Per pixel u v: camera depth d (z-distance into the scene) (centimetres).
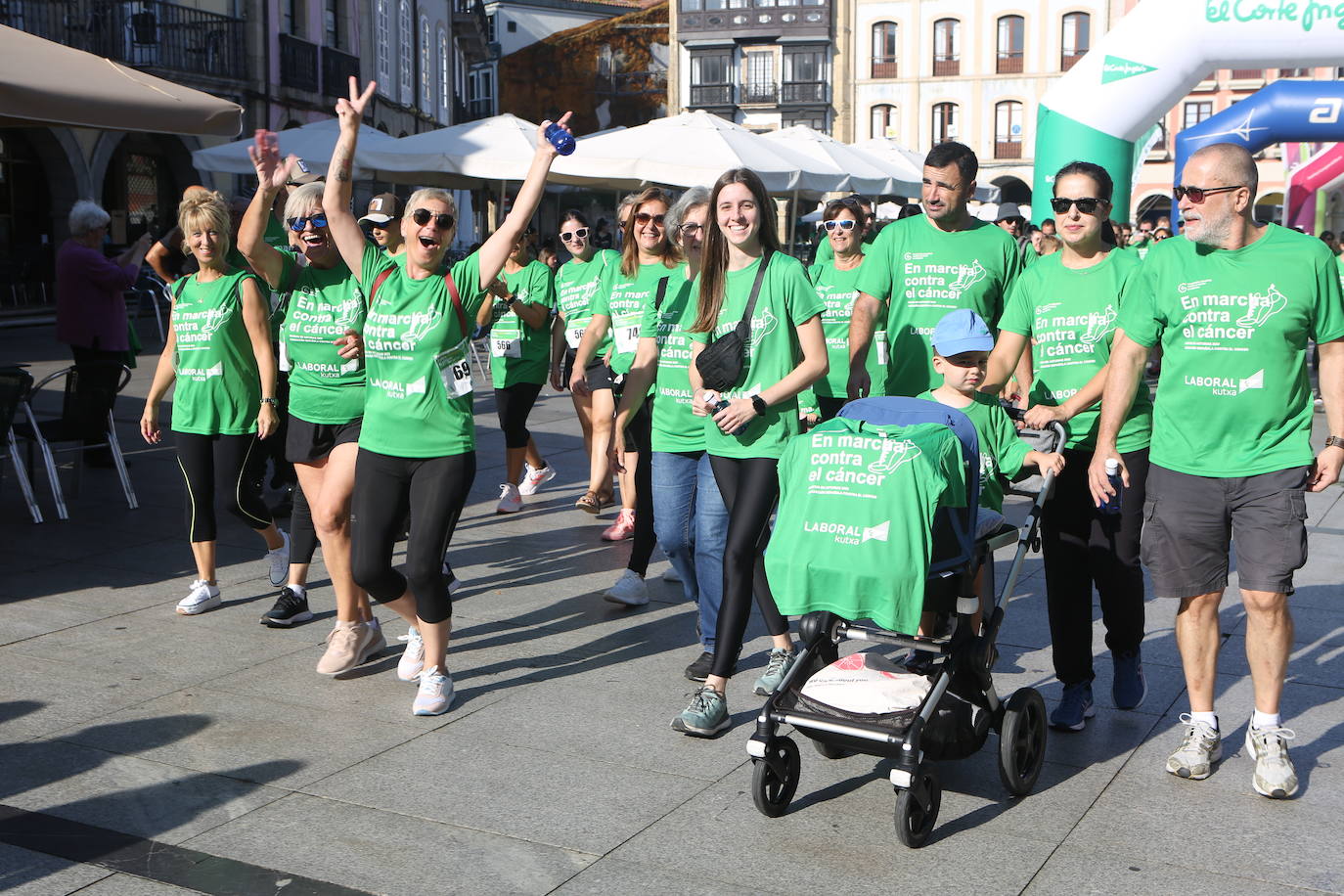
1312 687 500
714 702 449
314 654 534
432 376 454
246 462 594
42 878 340
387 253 536
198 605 589
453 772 415
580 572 680
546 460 1031
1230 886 341
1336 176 2289
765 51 5738
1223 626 579
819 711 371
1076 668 455
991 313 494
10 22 2150
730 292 461
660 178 1266
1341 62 1209
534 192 455
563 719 464
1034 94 5294
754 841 368
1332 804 394
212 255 580
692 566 544
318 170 1325
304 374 530
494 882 342
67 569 663
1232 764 427
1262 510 392
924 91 5456
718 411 454
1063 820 383
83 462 952
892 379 502
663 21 6594
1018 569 409
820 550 369
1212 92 4925
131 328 1076
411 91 3781
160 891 335
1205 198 385
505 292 800
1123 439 447
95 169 2364
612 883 342
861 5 5528
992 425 432
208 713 464
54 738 439
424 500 456
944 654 385
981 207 2427
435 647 468
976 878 346
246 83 2616
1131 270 444
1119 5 5147
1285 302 383
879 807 393
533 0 6869
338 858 355
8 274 2217
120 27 2327
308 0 2878
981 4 5316
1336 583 659
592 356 695
